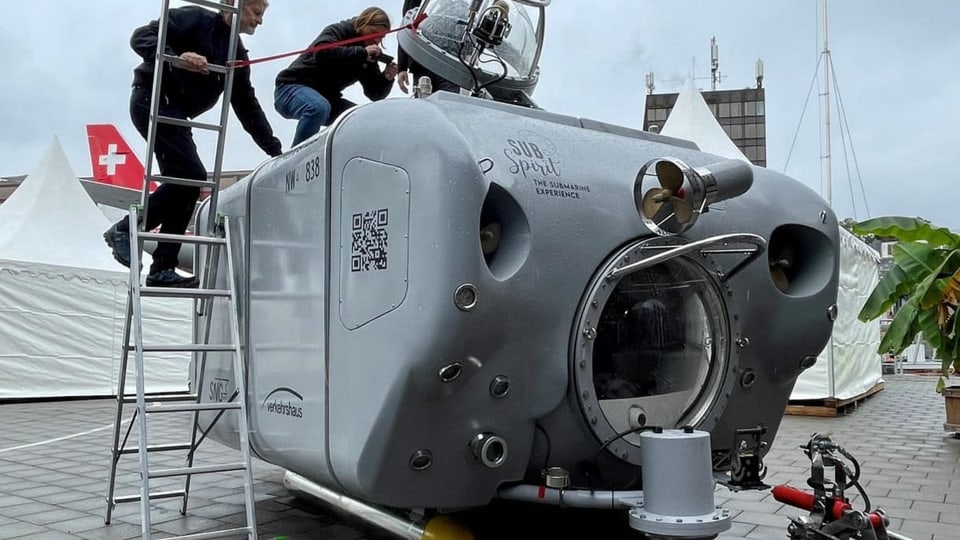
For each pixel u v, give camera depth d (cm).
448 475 284
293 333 334
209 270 438
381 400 270
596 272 297
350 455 285
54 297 1234
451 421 277
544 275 283
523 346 281
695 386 332
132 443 778
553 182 292
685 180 281
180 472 343
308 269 322
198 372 476
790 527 292
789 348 357
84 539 417
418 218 263
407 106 287
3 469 636
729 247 328
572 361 292
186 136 454
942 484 570
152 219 450
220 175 429
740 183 294
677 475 269
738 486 325
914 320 542
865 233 547
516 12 408
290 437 334
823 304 362
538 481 309
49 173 1352
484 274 263
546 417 295
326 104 463
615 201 306
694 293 330
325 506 471
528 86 410
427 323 257
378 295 276
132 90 455
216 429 447
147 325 1309
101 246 1339
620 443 305
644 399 319
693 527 263
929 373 2417
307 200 325
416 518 337
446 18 390
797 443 762
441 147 263
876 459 681
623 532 399
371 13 483
